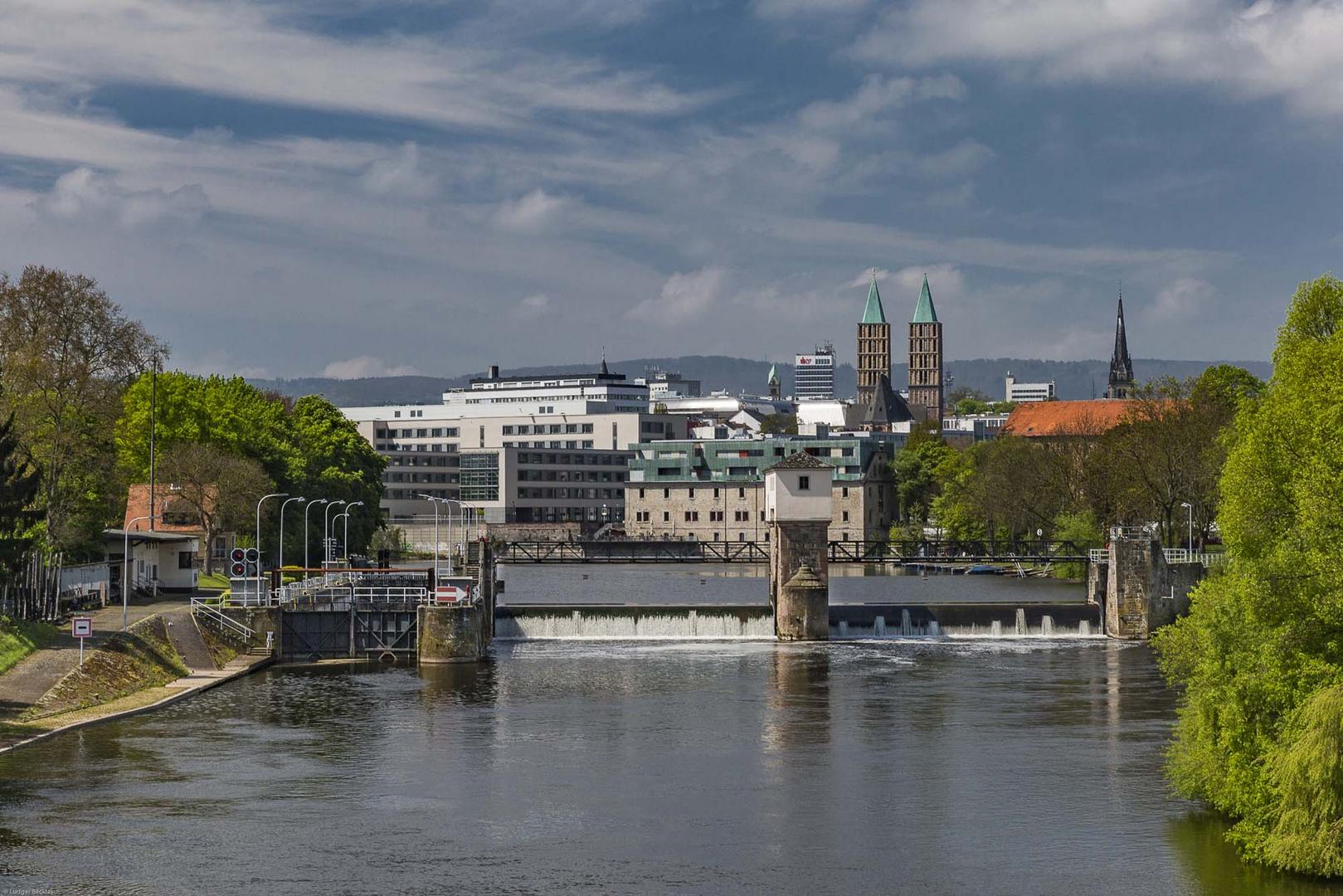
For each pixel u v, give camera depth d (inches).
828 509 6318.9
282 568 6117.1
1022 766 3646.7
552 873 2802.7
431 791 3405.5
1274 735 2790.4
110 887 2709.2
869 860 2876.5
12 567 4680.1
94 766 3617.1
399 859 2886.3
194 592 6619.1
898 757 3769.7
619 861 2876.5
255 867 2827.3
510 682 5034.5
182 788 3410.4
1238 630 2901.1
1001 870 2807.6
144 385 7367.1
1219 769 2967.5
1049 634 6476.4
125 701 4424.2
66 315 6097.4
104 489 6437.0
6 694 4185.5
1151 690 4790.8
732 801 3324.3
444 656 5492.1
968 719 4269.2
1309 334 4180.6
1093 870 2792.8
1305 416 3016.7
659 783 3491.6
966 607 6476.4
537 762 3713.1
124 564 5177.2
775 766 3676.2
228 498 7017.7
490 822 3149.6
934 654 5792.3
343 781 3499.0
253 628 5620.1
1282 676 2783.0
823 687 4891.7
